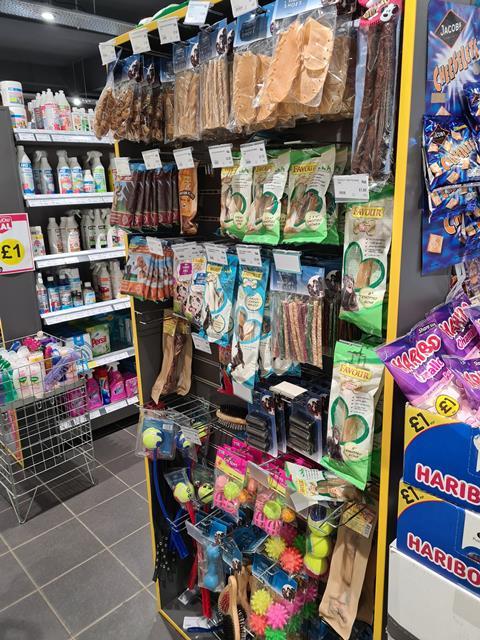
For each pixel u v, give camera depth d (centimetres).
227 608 182
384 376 107
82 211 340
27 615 209
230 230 142
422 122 95
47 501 285
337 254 138
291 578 155
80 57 591
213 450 203
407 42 89
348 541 137
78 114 318
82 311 326
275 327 136
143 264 174
